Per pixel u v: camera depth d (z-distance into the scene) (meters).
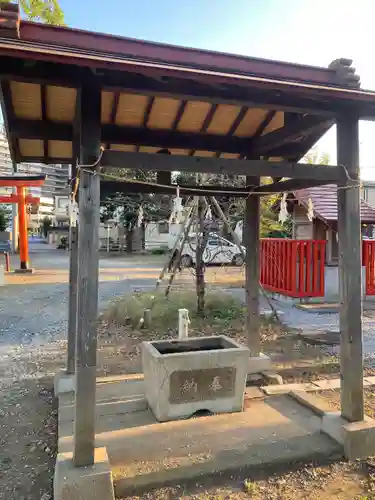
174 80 2.86
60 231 38.66
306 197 10.09
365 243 10.82
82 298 2.89
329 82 3.47
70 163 5.02
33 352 6.73
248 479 3.12
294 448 3.40
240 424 3.84
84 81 2.84
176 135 4.65
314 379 5.38
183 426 3.79
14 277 16.36
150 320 8.05
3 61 2.66
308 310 9.50
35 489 3.14
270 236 14.70
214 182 9.63
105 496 2.82
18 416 4.34
